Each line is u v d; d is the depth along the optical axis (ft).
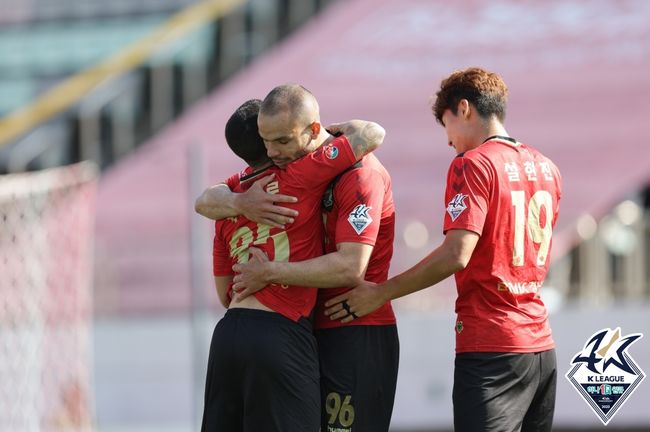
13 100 171.22
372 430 46.93
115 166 155.84
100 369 122.83
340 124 46.78
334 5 178.19
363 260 44.55
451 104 47.16
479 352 45.19
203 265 90.22
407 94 154.81
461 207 44.37
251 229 46.11
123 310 131.44
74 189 107.86
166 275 134.51
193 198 90.74
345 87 158.40
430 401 112.57
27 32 181.88
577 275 117.70
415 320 113.91
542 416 47.34
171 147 154.71
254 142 46.06
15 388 96.78
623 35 157.79
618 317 108.78
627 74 150.10
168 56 172.35
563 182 133.08
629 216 118.73
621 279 117.19
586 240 118.42
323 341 47.16
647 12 161.79
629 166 134.51
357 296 45.55
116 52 175.63
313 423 45.34
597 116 143.64
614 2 165.07
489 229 44.83
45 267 102.68
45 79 174.19
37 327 99.60
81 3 184.44
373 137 45.14
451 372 112.78
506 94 47.37
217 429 45.98
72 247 106.22
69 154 162.40
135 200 147.64
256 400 45.03
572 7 165.99
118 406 121.49
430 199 134.82
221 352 45.60
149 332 122.83
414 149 144.77
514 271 45.39
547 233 46.57
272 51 170.71
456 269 44.06
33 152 161.58
